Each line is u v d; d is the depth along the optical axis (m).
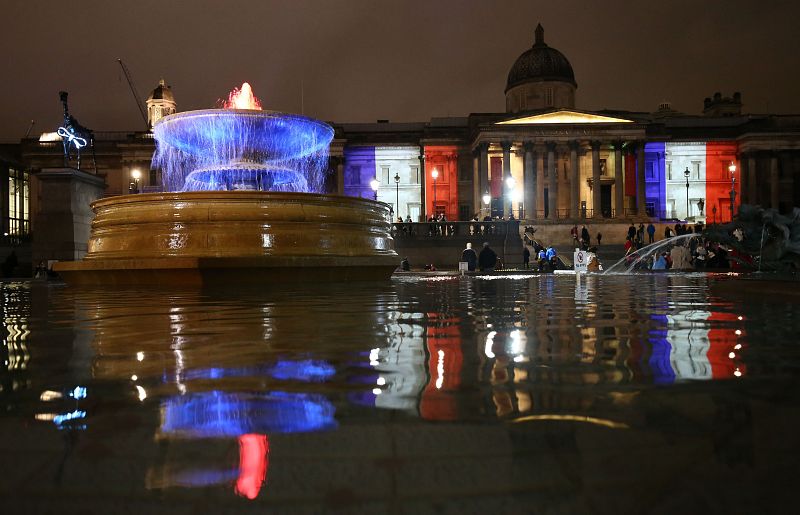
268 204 9.69
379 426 1.36
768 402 1.56
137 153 64.50
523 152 64.31
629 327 3.45
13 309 5.21
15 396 1.73
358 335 3.15
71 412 1.54
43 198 18.89
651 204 67.75
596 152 60.38
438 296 6.57
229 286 8.72
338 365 2.21
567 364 2.20
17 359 2.44
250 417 1.46
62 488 1.02
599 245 48.25
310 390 1.77
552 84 71.38
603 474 1.05
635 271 23.33
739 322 3.67
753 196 65.50
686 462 1.10
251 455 1.17
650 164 68.06
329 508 0.92
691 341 2.82
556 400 1.60
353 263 10.28
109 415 1.50
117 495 0.99
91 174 20.25
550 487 0.99
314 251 9.95
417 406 1.55
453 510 0.90
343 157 66.31
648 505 0.92
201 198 9.54
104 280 9.95
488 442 1.23
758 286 6.51
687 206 67.44
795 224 17.47
